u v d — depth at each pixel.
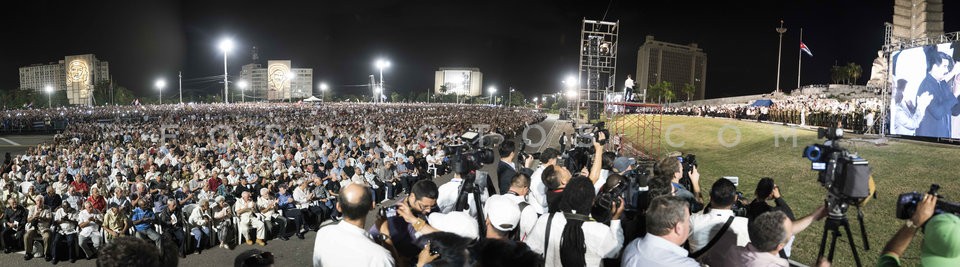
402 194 15.35
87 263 8.79
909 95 17.84
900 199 3.15
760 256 3.33
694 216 4.18
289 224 11.21
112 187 11.38
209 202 10.14
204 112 47.00
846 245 8.71
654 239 3.13
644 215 3.93
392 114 47.44
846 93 56.47
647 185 4.99
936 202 2.99
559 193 4.61
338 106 65.19
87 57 120.81
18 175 13.52
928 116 16.97
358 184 3.46
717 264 3.95
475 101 167.62
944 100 16.30
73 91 123.19
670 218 3.05
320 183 11.67
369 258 3.28
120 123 32.31
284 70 122.75
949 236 2.72
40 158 15.71
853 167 3.39
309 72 167.12
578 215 3.91
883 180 13.23
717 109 42.34
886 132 19.45
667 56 167.00
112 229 8.93
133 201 9.60
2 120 38.69
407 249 4.15
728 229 3.91
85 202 9.12
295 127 28.73
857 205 3.50
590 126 14.03
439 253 3.54
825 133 3.76
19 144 30.81
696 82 173.62
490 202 4.28
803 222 3.71
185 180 12.56
